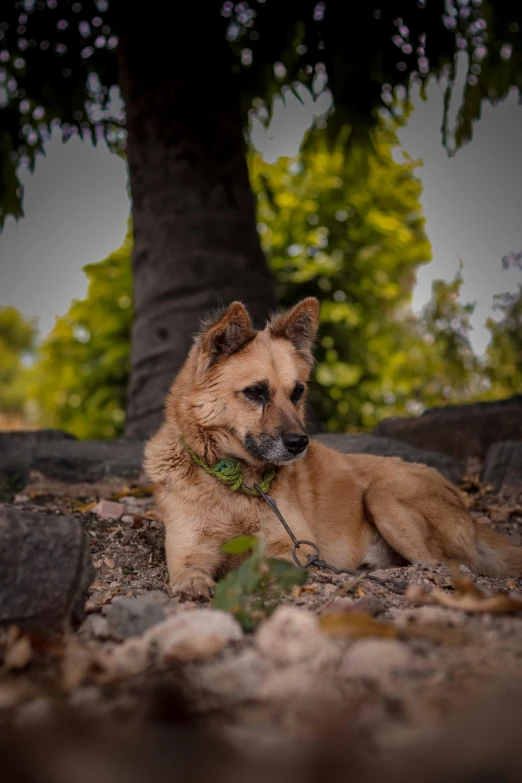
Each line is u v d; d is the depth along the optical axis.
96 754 1.64
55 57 9.31
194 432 4.20
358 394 12.05
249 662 2.13
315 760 1.61
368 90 8.58
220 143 8.11
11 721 1.85
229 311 4.22
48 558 2.74
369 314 11.92
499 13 7.95
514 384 12.50
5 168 9.93
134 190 8.20
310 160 11.67
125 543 4.61
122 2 8.11
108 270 12.12
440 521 4.63
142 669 2.24
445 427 7.54
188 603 3.19
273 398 4.27
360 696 1.96
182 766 1.60
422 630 2.42
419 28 8.05
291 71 8.91
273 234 11.77
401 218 13.16
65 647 2.45
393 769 1.56
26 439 7.50
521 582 4.11
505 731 1.62
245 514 4.09
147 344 7.92
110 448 6.84
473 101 9.05
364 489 4.85
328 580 3.57
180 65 8.02
